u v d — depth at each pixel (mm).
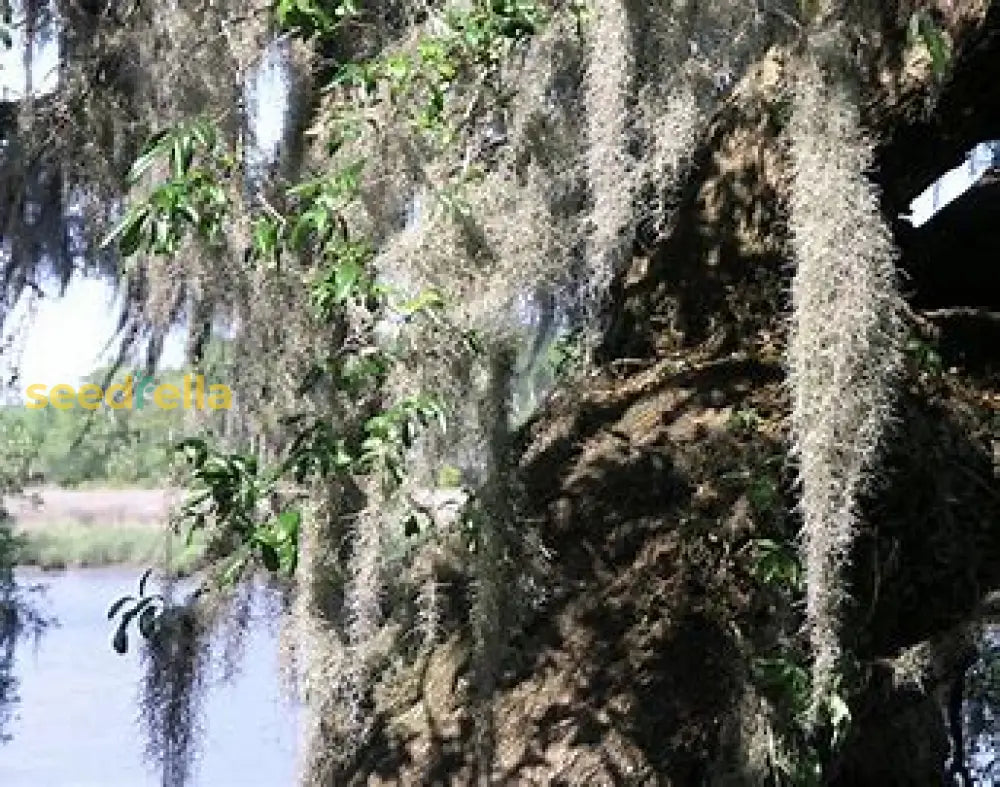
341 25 3568
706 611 3299
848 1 3039
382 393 3461
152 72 4238
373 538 3469
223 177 3811
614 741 3240
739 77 3461
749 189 3646
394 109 3453
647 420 3576
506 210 3441
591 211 3369
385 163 3488
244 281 3879
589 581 3391
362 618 3494
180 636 4039
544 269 3416
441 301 3262
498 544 3318
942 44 3174
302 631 3750
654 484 3455
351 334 3561
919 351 3514
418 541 3562
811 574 2881
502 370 3387
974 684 4949
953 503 3395
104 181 4535
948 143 3674
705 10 3268
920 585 3369
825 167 2939
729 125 3684
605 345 3848
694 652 3287
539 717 3291
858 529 3086
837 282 2881
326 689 3670
